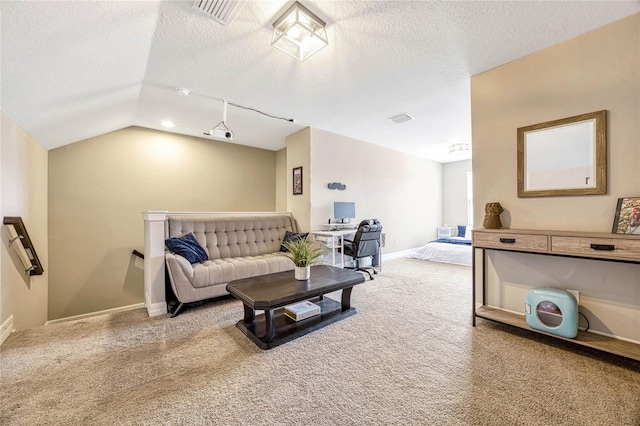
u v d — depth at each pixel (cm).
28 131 278
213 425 126
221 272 288
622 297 185
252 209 544
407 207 607
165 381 160
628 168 181
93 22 154
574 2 167
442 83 277
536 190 221
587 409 133
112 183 397
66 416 132
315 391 150
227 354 190
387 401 141
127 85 262
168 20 177
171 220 332
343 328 231
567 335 186
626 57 181
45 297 337
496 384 154
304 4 168
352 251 405
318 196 436
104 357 186
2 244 220
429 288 349
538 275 223
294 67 243
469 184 666
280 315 251
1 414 133
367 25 188
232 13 172
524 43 210
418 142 520
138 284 416
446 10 174
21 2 124
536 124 221
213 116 373
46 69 184
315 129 431
